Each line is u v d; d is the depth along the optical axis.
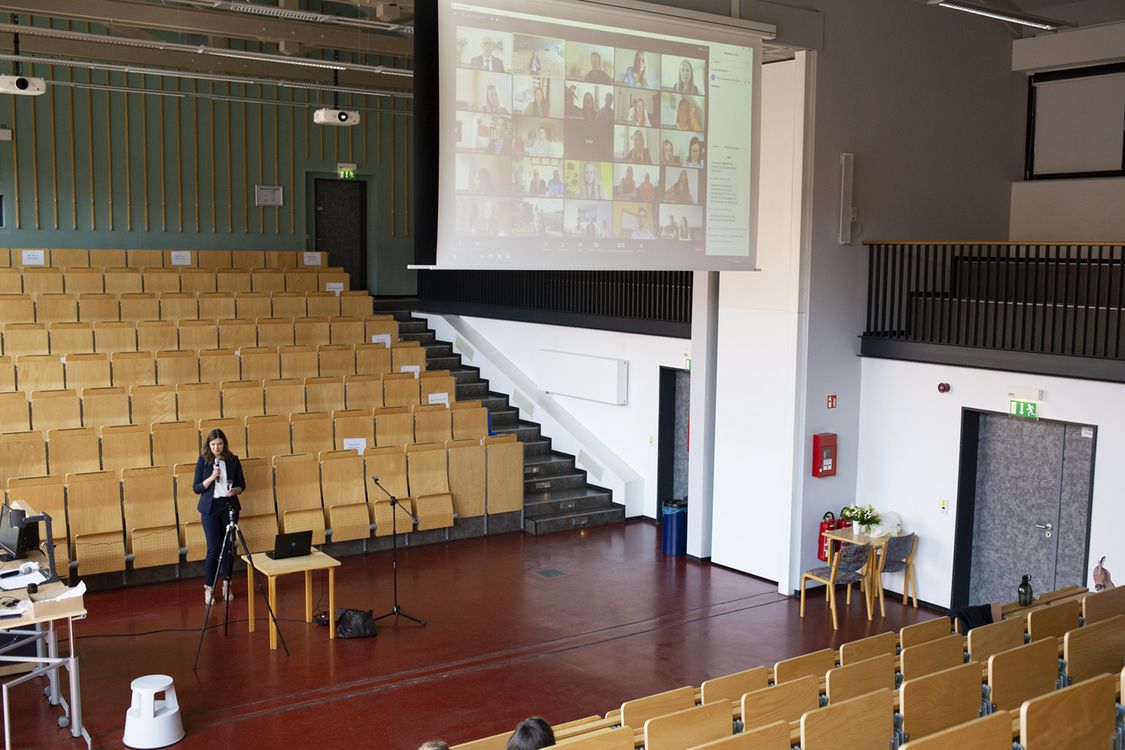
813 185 11.17
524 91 8.14
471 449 13.16
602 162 8.63
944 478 11.02
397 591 11.10
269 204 18.84
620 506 14.56
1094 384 9.69
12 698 8.12
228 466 10.23
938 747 4.52
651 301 14.28
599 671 9.05
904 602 11.25
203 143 18.16
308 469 11.91
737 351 12.04
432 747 4.48
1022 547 10.70
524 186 8.16
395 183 20.20
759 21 10.23
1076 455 10.18
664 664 9.27
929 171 12.35
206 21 13.41
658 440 14.31
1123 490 9.54
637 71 8.84
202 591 10.84
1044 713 4.87
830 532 11.02
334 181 20.00
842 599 11.39
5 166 16.56
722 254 9.51
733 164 9.57
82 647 9.22
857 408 11.82
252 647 9.34
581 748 5.08
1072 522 10.24
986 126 12.97
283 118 18.86
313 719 7.87
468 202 7.88
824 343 11.45
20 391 12.58
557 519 13.85
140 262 17.23
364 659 9.13
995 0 12.78
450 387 14.48
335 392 13.66
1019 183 13.45
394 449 12.54
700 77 9.29
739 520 12.17
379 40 14.98
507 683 8.70
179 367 13.50
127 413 12.27
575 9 8.40
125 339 14.14
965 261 12.79
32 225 16.88
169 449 11.68
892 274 11.73
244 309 15.92
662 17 8.96
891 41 11.75
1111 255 9.57
